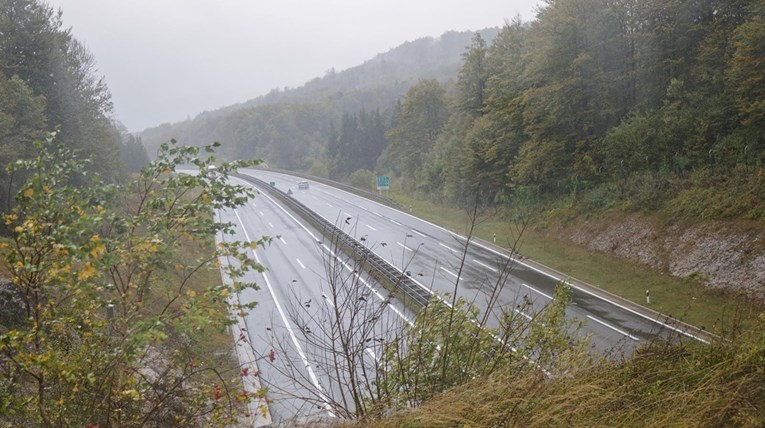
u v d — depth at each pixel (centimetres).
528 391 505
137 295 586
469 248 3231
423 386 635
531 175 3816
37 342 516
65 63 3553
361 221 4312
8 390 548
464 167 4459
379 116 11288
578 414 471
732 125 2756
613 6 3244
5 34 3241
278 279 2703
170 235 562
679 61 3069
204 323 504
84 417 538
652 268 2497
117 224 562
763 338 539
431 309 720
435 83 7081
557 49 3394
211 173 620
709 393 461
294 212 4931
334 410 639
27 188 517
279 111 15012
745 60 2431
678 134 2916
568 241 3141
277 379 1448
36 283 509
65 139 3369
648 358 605
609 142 3194
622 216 2942
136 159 9931
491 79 4391
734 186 2470
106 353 549
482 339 684
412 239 3528
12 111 2742
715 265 2228
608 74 3334
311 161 12888
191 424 602
